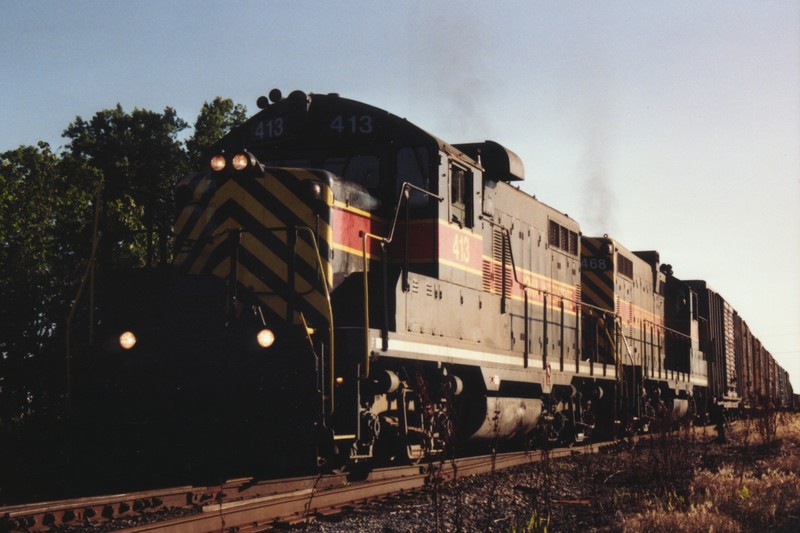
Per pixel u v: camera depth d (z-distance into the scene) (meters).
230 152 9.78
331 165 11.37
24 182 24.94
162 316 9.54
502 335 13.34
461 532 7.64
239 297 9.78
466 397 12.24
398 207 10.38
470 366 11.91
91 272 9.71
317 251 9.50
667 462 11.56
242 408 9.39
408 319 10.38
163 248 10.87
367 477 9.88
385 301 9.98
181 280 9.55
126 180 45.34
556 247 16.52
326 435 8.88
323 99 11.41
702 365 26.83
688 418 14.31
